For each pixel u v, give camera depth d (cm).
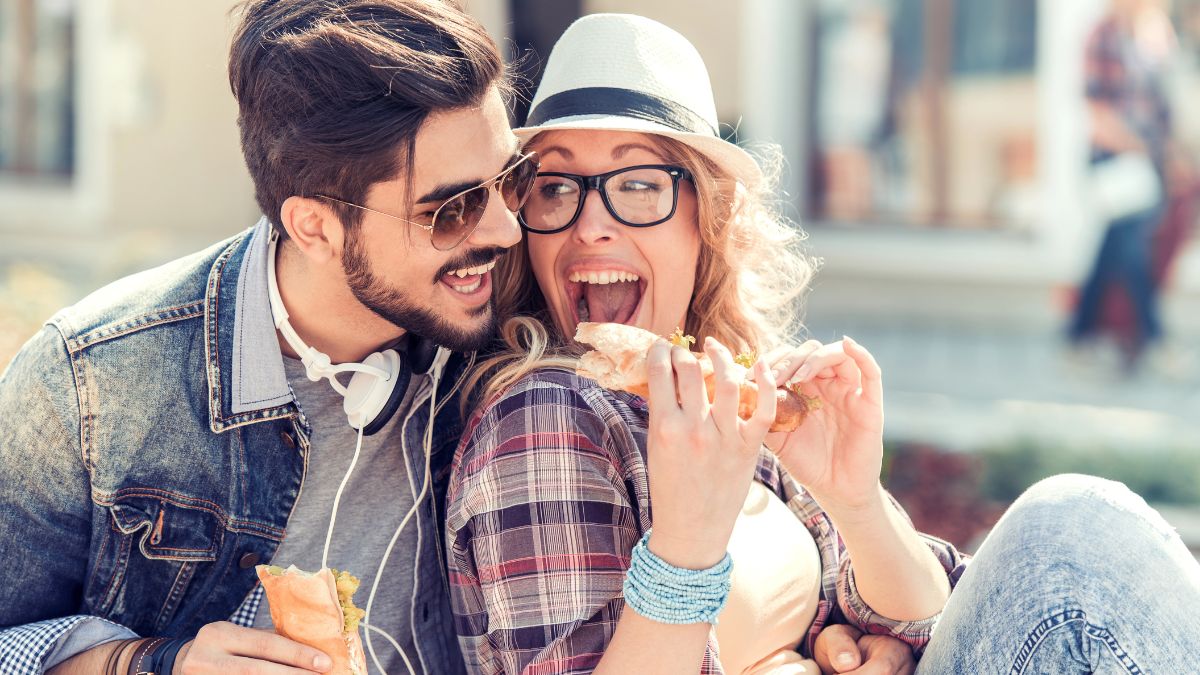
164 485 207
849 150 976
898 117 966
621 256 231
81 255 993
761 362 176
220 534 212
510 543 194
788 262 273
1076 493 207
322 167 195
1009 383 763
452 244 200
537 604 192
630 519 201
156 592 212
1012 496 532
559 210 229
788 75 949
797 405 197
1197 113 872
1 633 203
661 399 175
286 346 215
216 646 192
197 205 973
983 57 945
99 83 980
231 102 955
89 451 204
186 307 210
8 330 372
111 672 196
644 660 178
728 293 253
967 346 863
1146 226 782
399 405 220
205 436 208
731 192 241
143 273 220
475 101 198
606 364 182
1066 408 700
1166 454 559
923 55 957
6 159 1048
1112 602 194
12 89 1034
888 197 976
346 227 198
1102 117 788
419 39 195
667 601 177
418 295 203
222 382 209
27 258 981
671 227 234
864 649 232
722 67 909
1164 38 788
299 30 198
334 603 189
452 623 238
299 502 218
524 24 619
